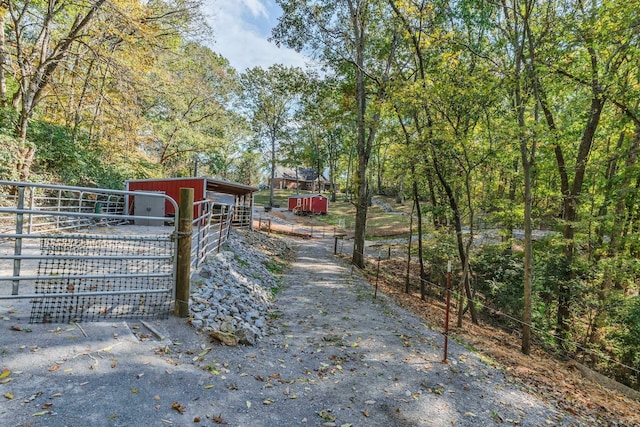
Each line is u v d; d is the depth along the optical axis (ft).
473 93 27.32
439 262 45.21
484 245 45.83
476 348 21.48
